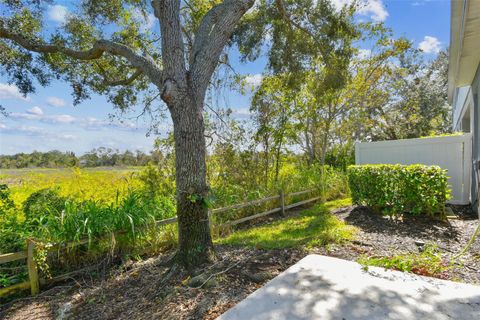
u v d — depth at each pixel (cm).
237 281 320
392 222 541
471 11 407
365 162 827
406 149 767
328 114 1235
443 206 533
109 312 303
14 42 624
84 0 611
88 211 446
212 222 561
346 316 225
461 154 690
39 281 378
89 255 423
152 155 763
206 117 749
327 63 712
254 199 711
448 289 267
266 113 844
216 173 779
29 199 498
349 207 702
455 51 565
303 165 1137
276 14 663
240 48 705
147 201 544
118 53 461
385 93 1419
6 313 329
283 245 438
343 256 384
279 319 224
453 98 1191
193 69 387
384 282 283
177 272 358
